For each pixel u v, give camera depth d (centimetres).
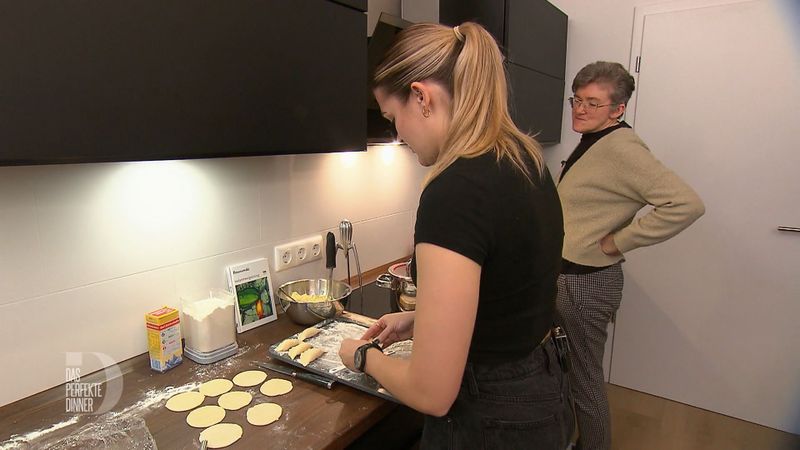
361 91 128
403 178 208
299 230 160
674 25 218
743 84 209
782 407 223
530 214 73
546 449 83
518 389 80
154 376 110
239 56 95
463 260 64
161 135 84
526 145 80
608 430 185
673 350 243
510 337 78
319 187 165
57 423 92
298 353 114
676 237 233
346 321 137
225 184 133
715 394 237
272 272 152
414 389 69
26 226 95
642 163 153
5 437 88
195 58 88
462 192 66
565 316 174
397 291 162
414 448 129
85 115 74
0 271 93
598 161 163
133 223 113
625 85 159
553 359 88
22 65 66
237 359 119
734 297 225
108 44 75
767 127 207
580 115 167
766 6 199
